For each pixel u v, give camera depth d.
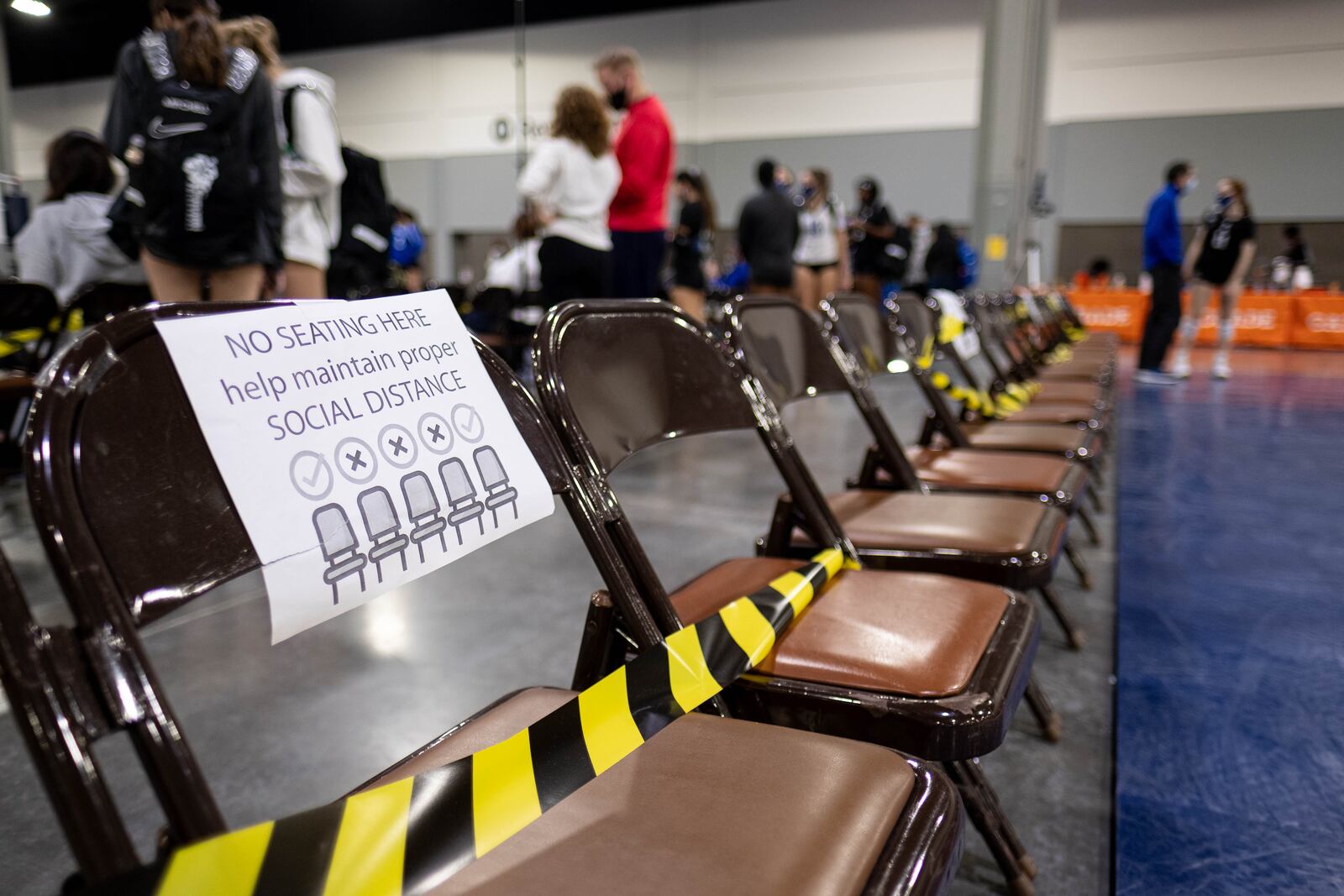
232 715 1.77
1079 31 12.56
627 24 14.55
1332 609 2.39
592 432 1.09
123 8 13.46
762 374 1.57
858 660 0.98
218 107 2.37
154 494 0.65
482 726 0.87
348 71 15.83
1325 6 11.44
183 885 0.53
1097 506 3.29
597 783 0.72
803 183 7.54
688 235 6.08
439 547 0.79
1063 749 1.68
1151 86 12.38
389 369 0.83
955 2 12.91
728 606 1.01
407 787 0.65
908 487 1.86
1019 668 1.01
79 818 0.52
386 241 4.32
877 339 2.31
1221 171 12.25
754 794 0.70
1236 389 7.03
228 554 0.69
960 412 2.93
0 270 4.86
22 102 15.88
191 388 0.67
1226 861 1.35
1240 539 3.02
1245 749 1.67
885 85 13.48
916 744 0.90
